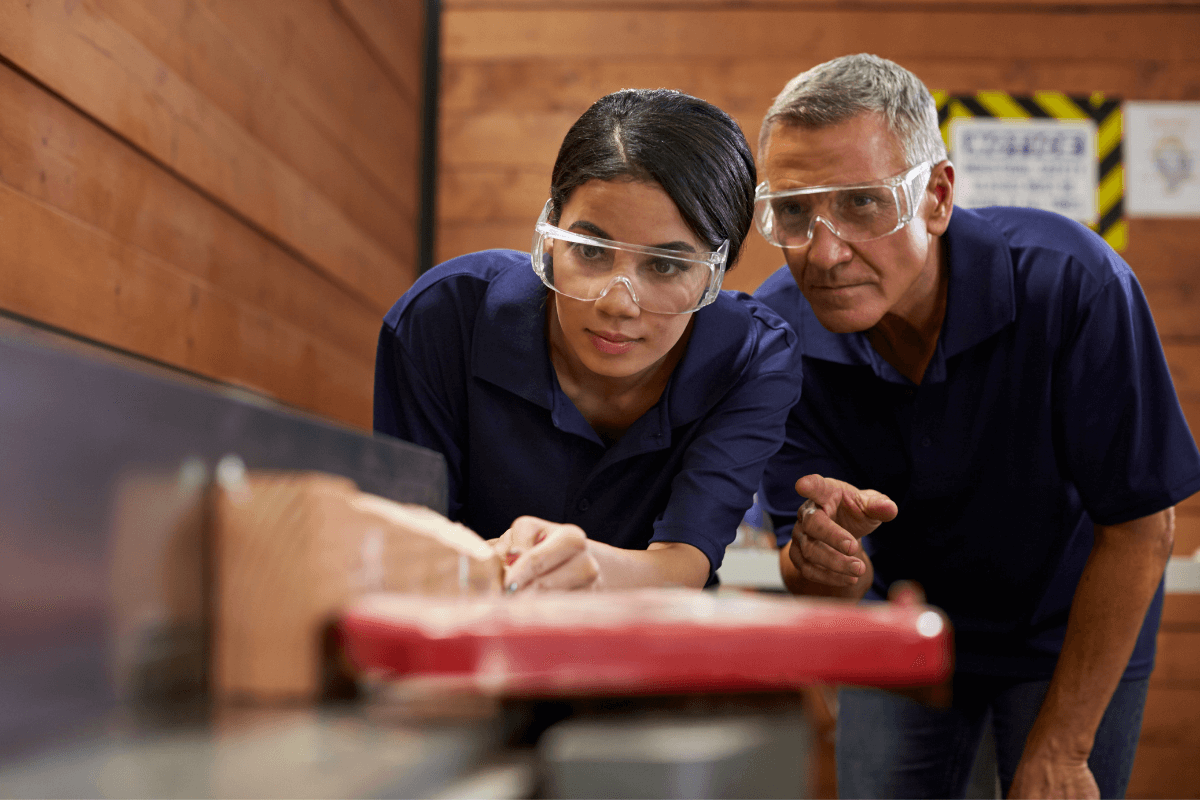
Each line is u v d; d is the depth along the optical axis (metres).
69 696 0.34
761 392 1.18
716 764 0.35
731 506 1.11
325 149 2.77
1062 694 1.30
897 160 1.19
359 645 0.40
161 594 0.38
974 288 1.31
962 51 3.63
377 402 1.25
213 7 2.08
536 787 0.36
